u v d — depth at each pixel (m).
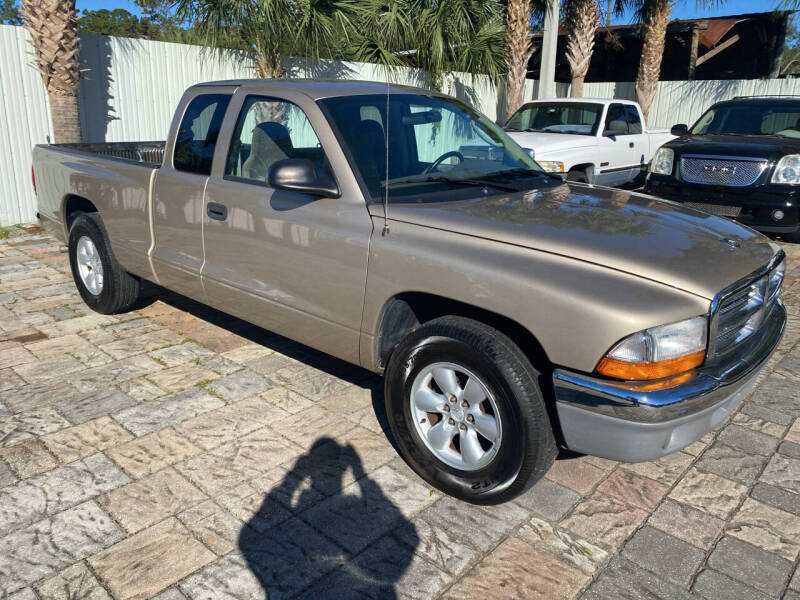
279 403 3.98
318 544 2.79
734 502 3.14
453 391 3.00
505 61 13.59
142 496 3.08
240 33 10.02
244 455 3.43
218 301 4.19
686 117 15.76
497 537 2.86
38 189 5.82
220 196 3.96
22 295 5.89
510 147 4.32
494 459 2.88
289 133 3.69
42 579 2.56
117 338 4.94
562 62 21.50
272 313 3.82
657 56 14.90
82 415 3.80
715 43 18.45
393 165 3.56
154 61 9.55
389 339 3.36
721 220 3.52
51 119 8.48
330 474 3.28
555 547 2.80
